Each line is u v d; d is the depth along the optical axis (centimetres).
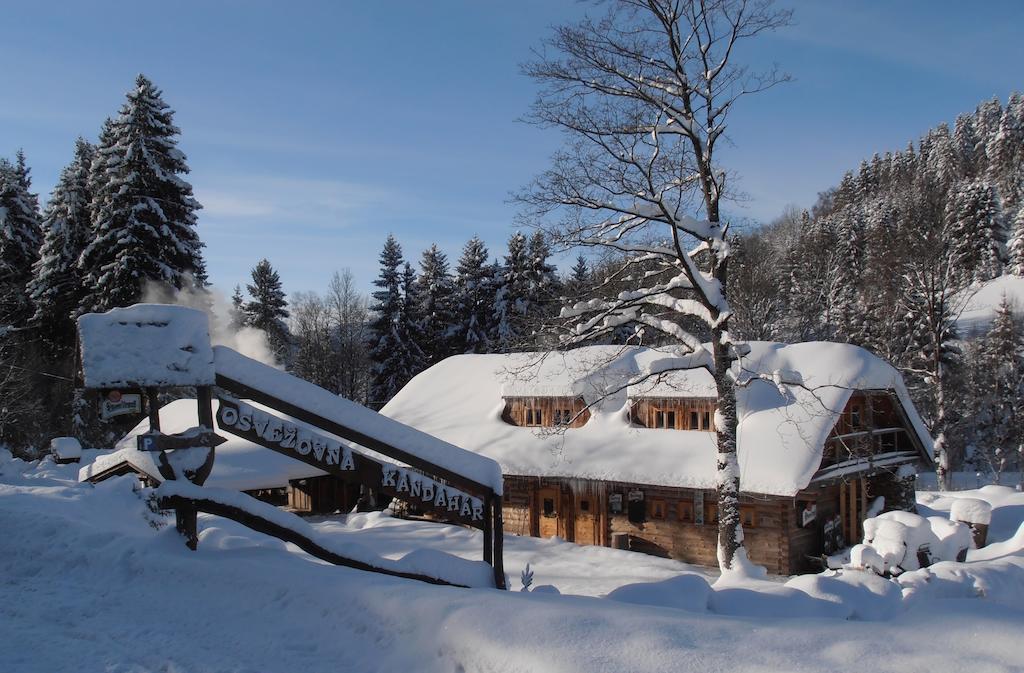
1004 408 4531
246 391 902
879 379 2253
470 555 2109
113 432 3916
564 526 2508
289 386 920
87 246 3841
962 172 10325
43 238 4819
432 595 666
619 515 2408
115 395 876
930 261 3428
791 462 2014
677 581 826
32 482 1545
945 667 526
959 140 11594
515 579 1816
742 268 4059
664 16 1622
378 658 602
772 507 2108
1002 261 7381
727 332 1634
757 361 2398
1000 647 559
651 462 2297
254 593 727
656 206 1631
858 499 2492
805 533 2166
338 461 916
